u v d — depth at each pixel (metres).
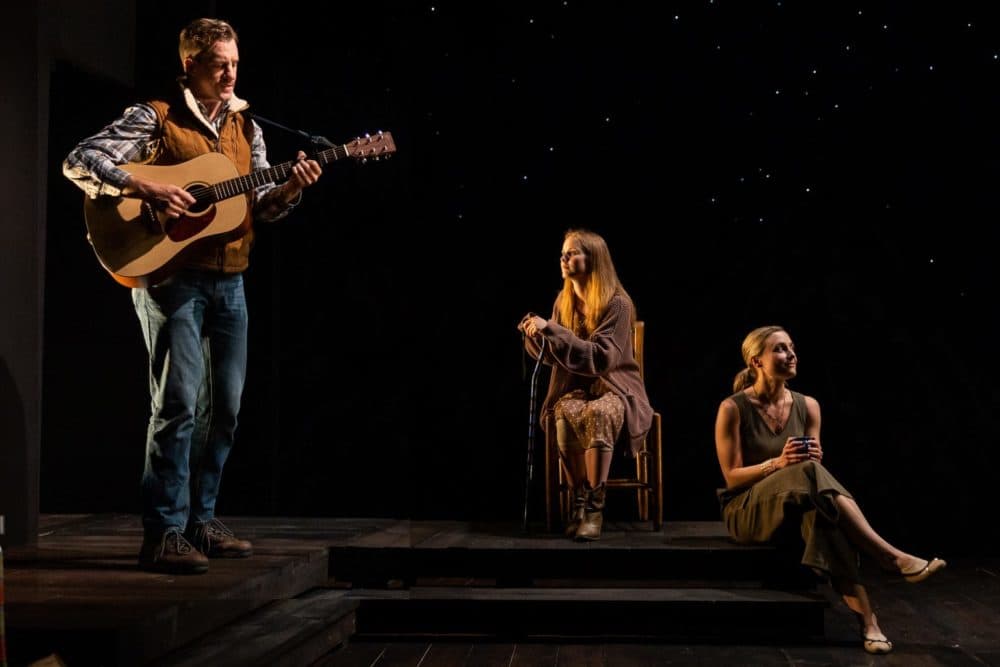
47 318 4.70
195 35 3.14
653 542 3.87
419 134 4.94
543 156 4.96
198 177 3.11
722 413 3.99
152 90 4.63
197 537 3.38
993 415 4.84
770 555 3.69
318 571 3.67
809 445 3.69
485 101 4.95
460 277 4.95
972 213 4.84
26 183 3.91
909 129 4.86
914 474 4.89
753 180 4.92
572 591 3.75
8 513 3.69
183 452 3.12
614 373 4.17
